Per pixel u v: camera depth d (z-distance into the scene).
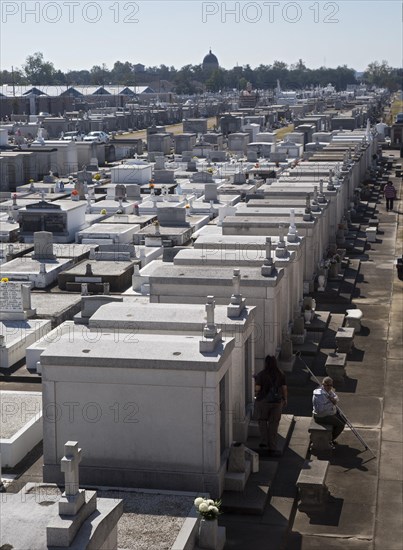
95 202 56.72
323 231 39.31
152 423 17.08
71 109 173.62
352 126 121.94
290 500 17.55
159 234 43.66
